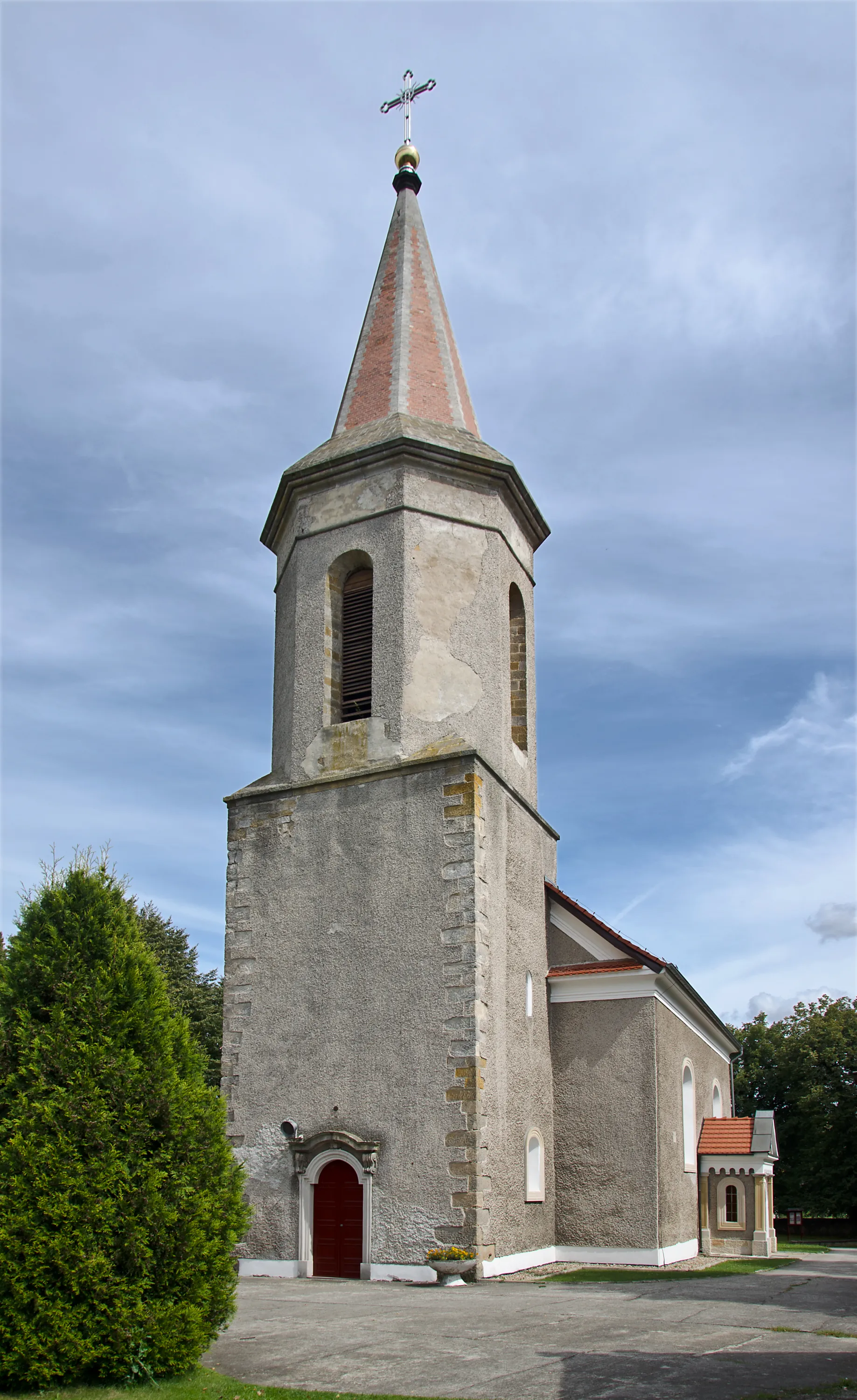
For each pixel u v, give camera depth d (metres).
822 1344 10.57
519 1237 17.56
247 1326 11.76
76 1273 8.63
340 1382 9.02
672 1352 10.12
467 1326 11.68
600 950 20.91
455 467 20.69
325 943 18.34
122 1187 9.03
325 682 19.97
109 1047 9.51
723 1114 29.55
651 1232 19.17
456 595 20.09
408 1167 16.50
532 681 22.28
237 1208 9.94
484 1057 16.88
